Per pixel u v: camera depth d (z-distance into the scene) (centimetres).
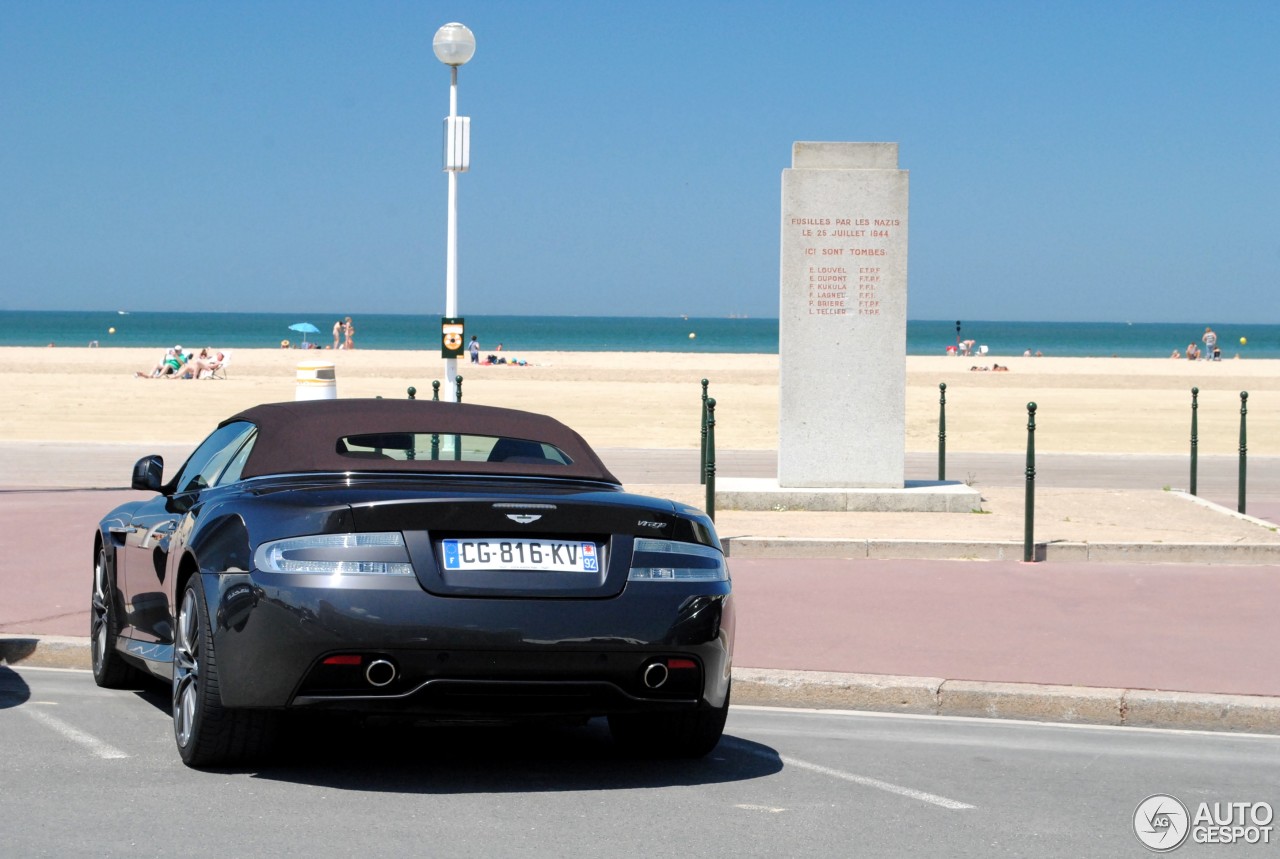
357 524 560
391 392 3669
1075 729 749
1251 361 6975
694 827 548
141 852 498
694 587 593
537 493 602
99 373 4478
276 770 621
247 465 652
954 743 710
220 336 14025
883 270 1558
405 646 549
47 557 1186
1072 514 1516
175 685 632
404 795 585
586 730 731
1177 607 1035
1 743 661
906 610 1015
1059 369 5666
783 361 1566
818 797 600
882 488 1566
